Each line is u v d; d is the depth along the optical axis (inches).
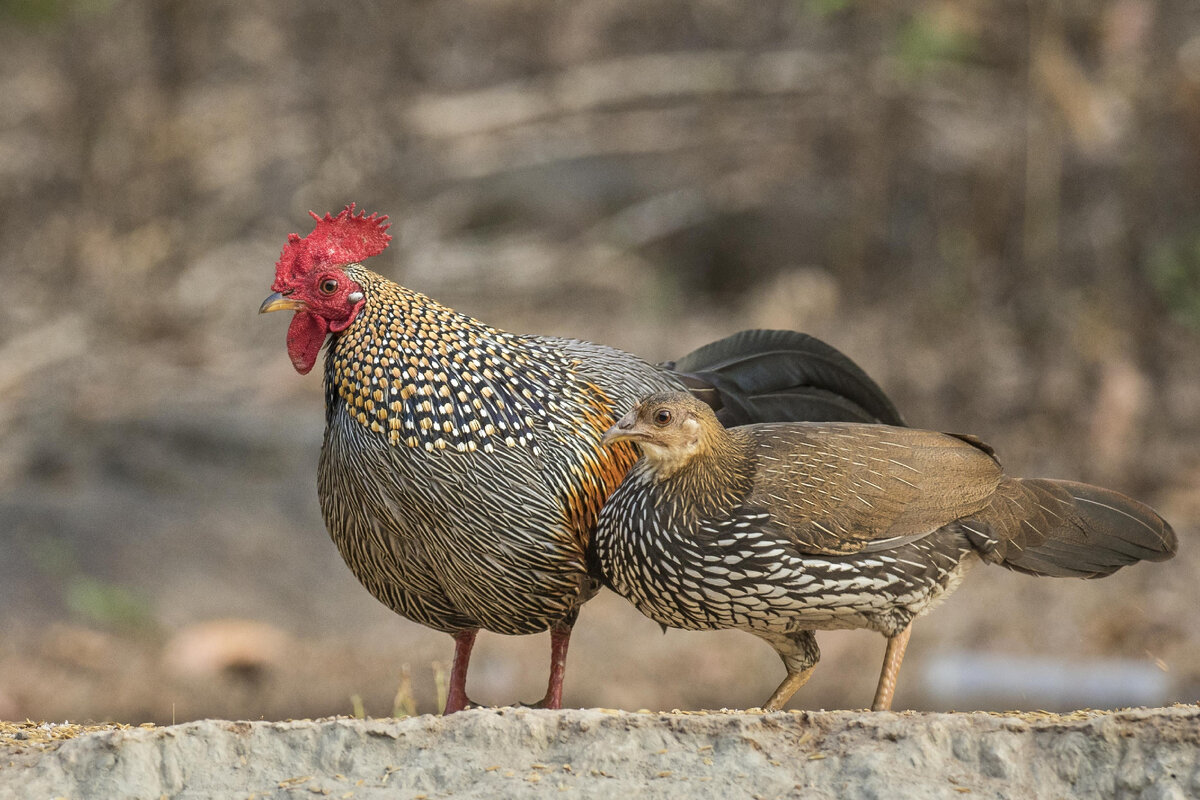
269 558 1272.1
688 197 2203.5
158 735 485.7
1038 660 1063.0
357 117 1822.1
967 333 1569.9
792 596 582.9
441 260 2082.9
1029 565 613.9
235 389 1642.5
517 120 2100.1
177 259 1929.1
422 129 2034.9
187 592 1219.2
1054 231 1609.3
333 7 1882.4
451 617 644.7
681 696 1037.8
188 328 1838.1
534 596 614.2
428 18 1962.4
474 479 598.2
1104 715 475.2
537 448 611.2
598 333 1925.4
